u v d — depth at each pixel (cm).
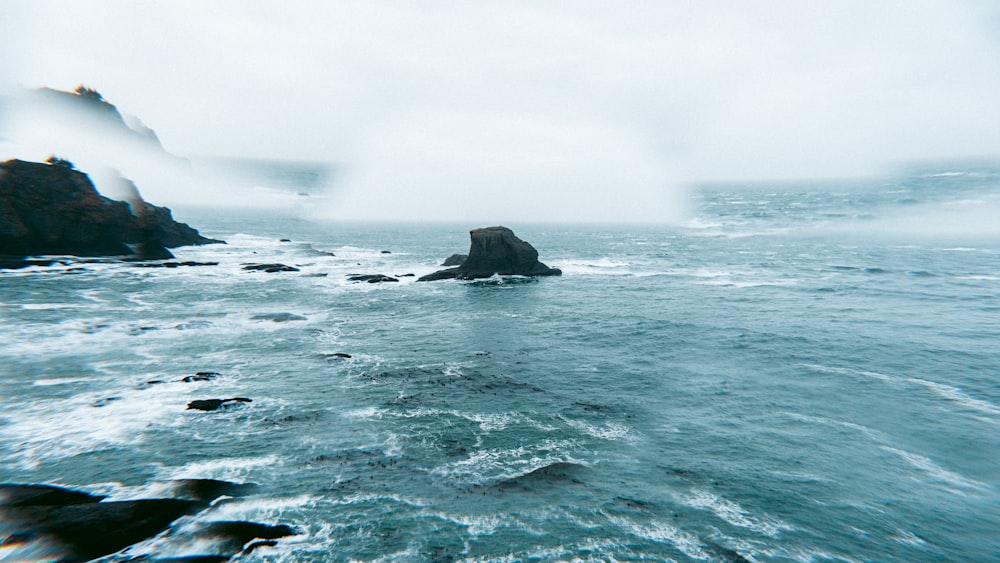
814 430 3002
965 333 4984
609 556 1956
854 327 5244
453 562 1914
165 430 2889
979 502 2319
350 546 1984
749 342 4750
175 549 1930
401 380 3750
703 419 3147
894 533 2106
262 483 2389
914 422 3098
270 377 3766
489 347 4631
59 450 2648
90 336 4641
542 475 2491
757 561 1939
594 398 3459
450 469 2547
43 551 1883
